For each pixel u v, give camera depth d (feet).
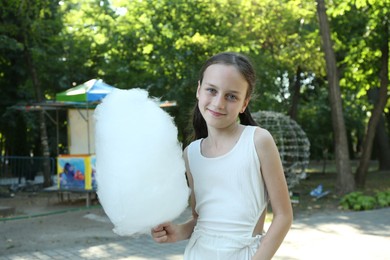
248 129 6.70
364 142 47.98
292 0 48.14
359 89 54.08
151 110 6.05
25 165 49.34
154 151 5.69
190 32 47.50
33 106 37.73
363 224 27.63
